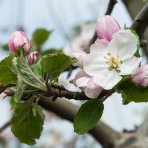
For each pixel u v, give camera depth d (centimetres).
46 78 35
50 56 35
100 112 36
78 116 36
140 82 35
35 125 39
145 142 65
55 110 59
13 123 39
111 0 53
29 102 37
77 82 35
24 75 34
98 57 35
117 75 35
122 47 35
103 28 37
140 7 64
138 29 47
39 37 60
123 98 37
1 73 36
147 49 62
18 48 36
